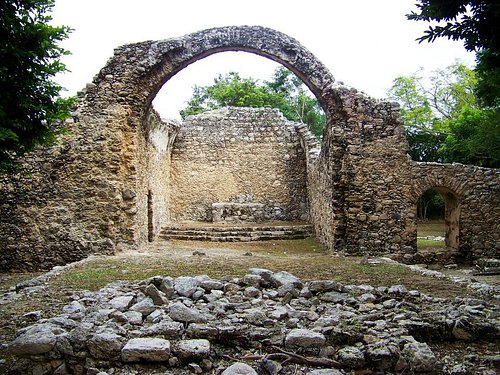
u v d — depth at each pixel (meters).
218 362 5.14
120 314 5.75
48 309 6.59
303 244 15.80
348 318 5.81
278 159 21.16
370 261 11.26
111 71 13.22
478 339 5.82
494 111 17.58
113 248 12.63
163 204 18.77
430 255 13.52
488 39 6.04
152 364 5.05
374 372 4.96
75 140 12.95
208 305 6.14
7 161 7.26
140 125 13.69
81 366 5.08
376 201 13.29
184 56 13.47
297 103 39.41
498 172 13.74
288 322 5.67
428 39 6.16
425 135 29.73
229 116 21.36
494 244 13.71
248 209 20.03
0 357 5.16
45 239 12.71
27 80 6.67
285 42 13.60
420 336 5.76
